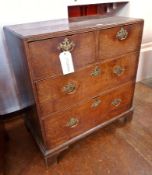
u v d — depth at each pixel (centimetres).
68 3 123
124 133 125
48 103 86
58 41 75
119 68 104
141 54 175
